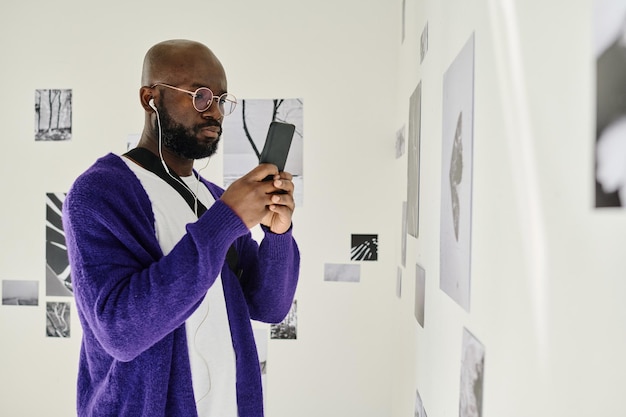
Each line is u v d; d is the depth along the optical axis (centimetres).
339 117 228
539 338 53
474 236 79
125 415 108
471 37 80
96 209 103
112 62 235
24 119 239
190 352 115
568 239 47
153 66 120
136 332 99
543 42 52
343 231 229
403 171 190
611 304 40
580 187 45
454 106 94
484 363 73
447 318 101
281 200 116
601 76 41
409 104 171
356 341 231
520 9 58
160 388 108
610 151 40
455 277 93
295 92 229
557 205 49
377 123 227
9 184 240
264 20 229
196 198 123
